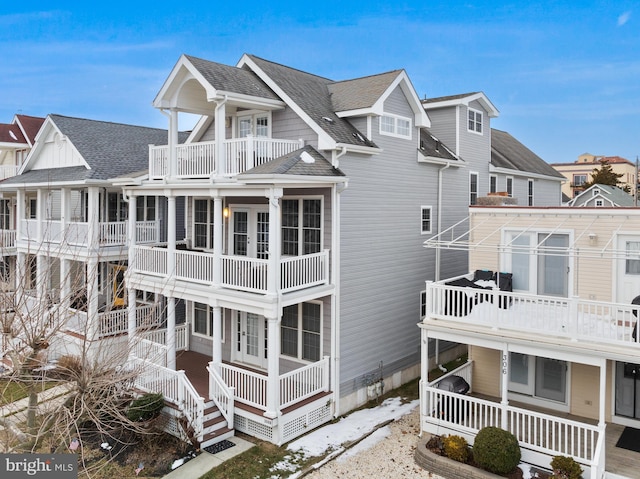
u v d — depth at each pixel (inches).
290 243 577.3
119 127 887.1
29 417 364.8
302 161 500.7
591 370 462.3
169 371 504.7
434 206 706.8
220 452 459.5
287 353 584.7
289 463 439.2
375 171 591.5
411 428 508.7
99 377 371.6
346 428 509.7
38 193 772.6
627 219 461.1
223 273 519.2
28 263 486.3
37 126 1125.1
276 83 566.6
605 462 384.8
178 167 573.0
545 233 508.1
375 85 610.5
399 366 643.5
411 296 663.8
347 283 554.3
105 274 823.1
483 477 392.8
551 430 444.1
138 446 466.9
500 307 472.4
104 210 820.0
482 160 838.5
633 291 461.7
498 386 517.3
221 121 524.1
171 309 565.0
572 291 493.0
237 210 627.8
